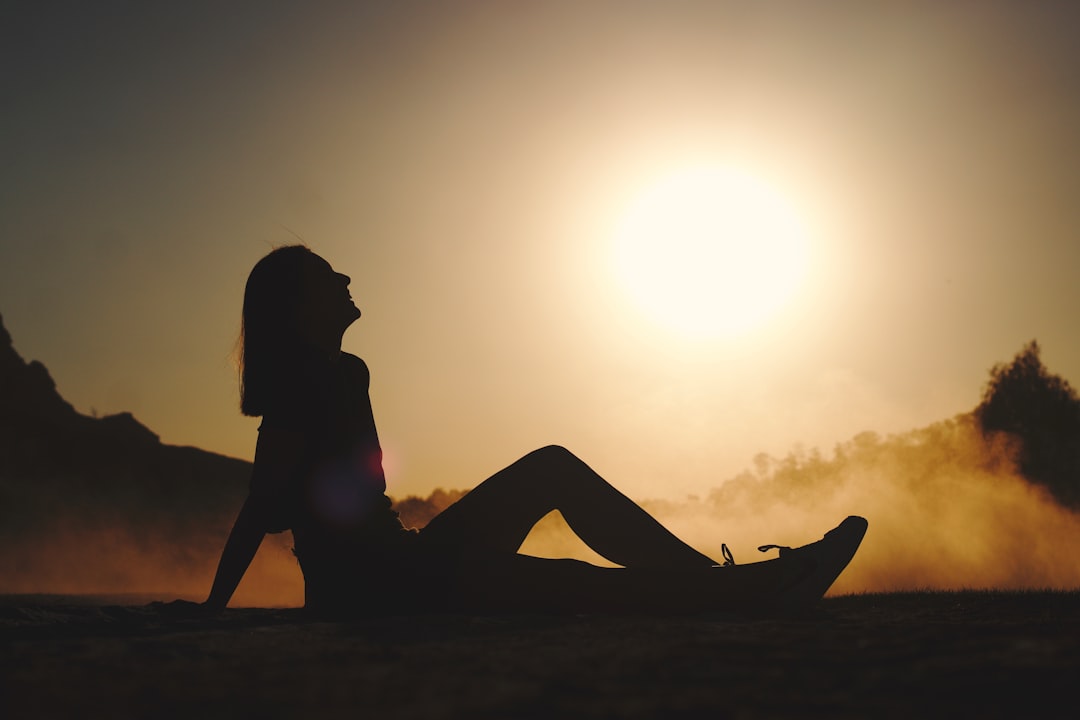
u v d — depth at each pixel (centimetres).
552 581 300
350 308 351
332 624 269
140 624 284
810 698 148
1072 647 184
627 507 329
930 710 139
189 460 10800
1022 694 147
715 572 303
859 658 184
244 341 326
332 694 155
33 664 195
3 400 10044
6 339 10512
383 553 308
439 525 325
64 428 10456
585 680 165
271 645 224
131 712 144
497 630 250
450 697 150
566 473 331
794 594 304
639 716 135
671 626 252
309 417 313
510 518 326
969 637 210
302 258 333
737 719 133
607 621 270
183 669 187
